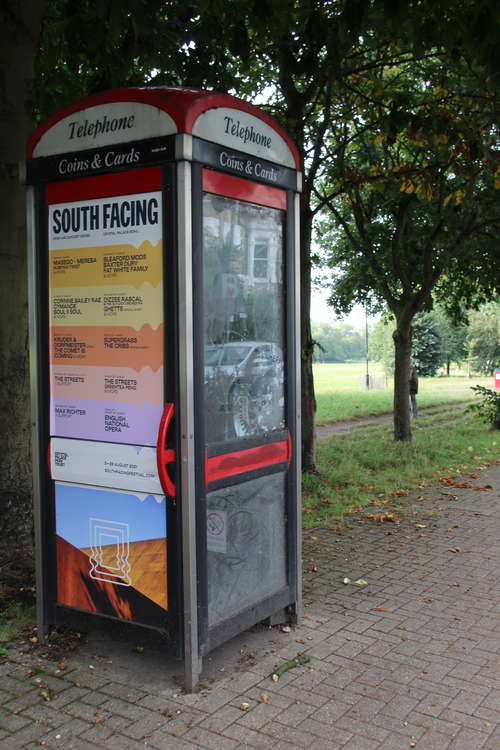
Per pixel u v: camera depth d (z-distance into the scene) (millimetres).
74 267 4020
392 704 3613
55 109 6840
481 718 3488
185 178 3600
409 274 13773
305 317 9703
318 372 59188
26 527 5406
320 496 8633
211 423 3936
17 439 5363
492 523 7480
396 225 12891
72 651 4172
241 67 8641
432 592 5324
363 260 13914
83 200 3959
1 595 4840
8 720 3424
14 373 5348
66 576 4172
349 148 12414
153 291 3746
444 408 24297
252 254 4207
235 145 3951
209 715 3479
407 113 8336
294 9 6387
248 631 4531
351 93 10453
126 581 3943
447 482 9695
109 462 3949
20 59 5332
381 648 4293
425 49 6590
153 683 3799
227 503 4070
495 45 5633
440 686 3814
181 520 3701
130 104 3730
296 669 3990
